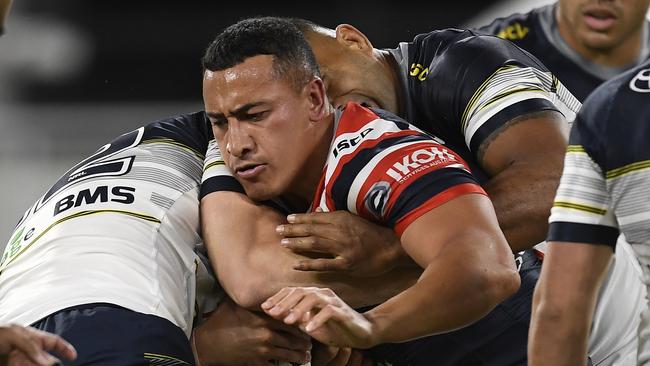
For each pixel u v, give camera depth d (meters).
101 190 10.96
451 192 9.72
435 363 11.70
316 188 10.80
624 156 8.82
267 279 10.36
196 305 11.20
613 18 16.75
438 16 39.62
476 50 12.37
